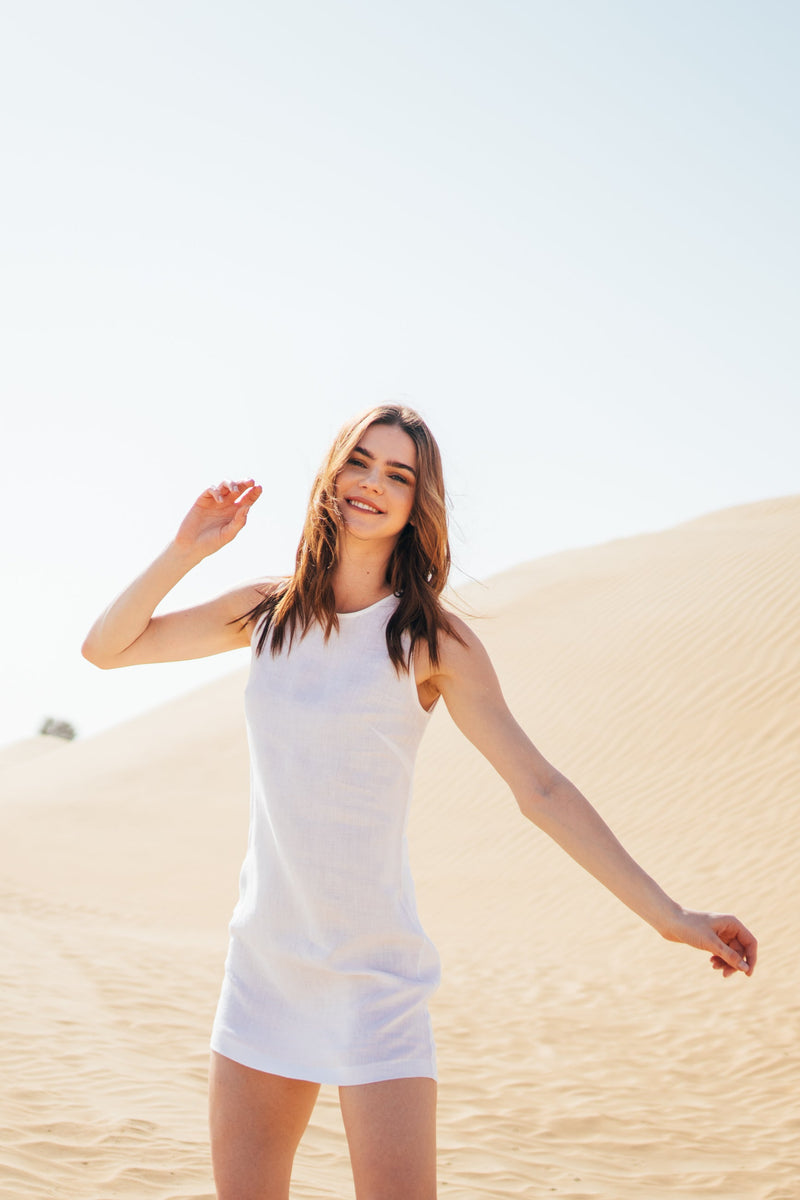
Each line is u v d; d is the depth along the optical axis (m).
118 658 2.29
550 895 14.43
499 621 24.88
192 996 9.30
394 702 2.10
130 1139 5.17
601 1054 8.35
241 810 21.48
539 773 2.13
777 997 9.81
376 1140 1.90
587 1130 6.47
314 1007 2.03
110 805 23.03
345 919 2.03
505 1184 5.27
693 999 10.01
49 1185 4.37
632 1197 5.28
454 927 13.59
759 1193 5.47
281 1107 2.03
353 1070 1.94
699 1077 7.81
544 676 21.00
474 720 2.16
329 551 2.17
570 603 24.84
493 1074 7.67
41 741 54.75
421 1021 2.02
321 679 2.11
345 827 2.05
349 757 2.06
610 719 18.84
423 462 2.21
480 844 16.80
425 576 2.21
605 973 11.16
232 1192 1.99
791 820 14.36
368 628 2.14
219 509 2.19
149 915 15.38
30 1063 6.61
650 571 25.38
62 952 11.22
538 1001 10.06
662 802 15.87
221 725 27.20
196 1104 6.02
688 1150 6.18
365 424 2.21
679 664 19.62
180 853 19.22
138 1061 6.96
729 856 13.84
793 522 28.19
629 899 2.03
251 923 2.10
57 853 19.78
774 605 20.38
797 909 12.02
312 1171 5.03
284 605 2.18
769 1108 7.07
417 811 18.44
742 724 17.28
